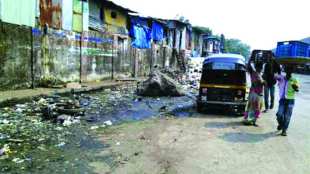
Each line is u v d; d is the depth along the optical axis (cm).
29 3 1363
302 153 740
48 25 1509
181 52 3881
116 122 1010
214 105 1214
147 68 2897
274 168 638
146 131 908
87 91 1589
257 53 2686
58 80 1583
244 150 754
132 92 1725
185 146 771
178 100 1553
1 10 1204
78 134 842
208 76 1230
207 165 645
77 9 1762
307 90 2278
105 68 2116
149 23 3050
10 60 1267
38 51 1441
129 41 2514
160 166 631
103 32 2058
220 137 869
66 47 1656
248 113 1048
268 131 958
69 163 630
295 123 1090
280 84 940
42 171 583
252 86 1045
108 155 687
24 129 846
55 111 1034
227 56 1263
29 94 1219
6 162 619
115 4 2098
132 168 616
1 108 1049
